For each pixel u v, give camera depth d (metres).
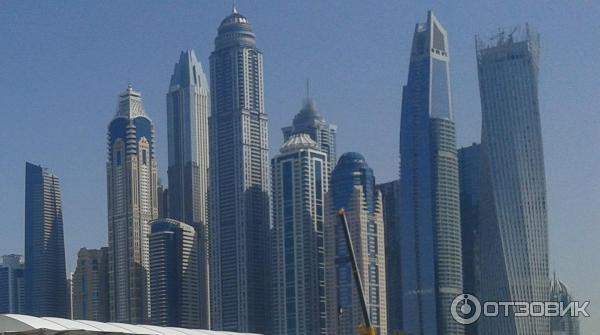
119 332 97.50
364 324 97.75
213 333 113.25
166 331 106.06
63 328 93.12
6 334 91.25
